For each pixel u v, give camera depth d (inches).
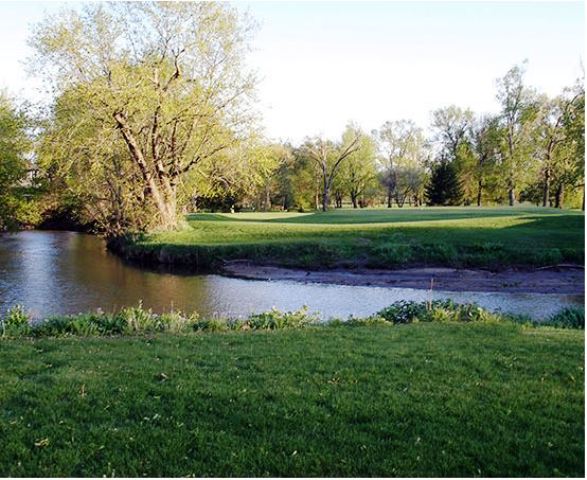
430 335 382.9
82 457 190.7
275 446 197.9
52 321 430.0
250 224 1445.6
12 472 180.1
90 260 1205.7
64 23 1165.1
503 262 979.3
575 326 476.1
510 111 2311.8
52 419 220.8
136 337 391.5
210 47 1258.0
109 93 1151.0
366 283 908.6
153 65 1248.8
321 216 1820.9
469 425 213.6
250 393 248.2
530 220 1280.8
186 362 304.2
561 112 2245.3
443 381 266.7
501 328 410.9
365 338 372.2
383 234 1205.7
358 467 183.6
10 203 1578.5
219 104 1270.9
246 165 1334.9
